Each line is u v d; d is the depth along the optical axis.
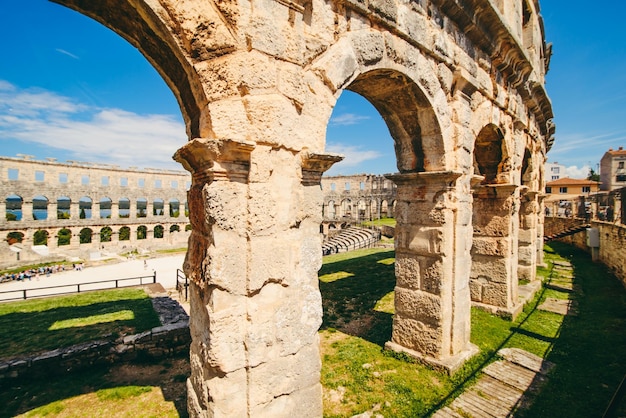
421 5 6.21
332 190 56.19
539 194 14.98
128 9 3.46
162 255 40.91
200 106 3.85
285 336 3.95
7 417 6.18
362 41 5.13
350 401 5.95
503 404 5.83
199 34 3.52
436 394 6.07
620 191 20.22
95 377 7.57
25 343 8.76
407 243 7.38
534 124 13.57
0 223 38.72
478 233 10.63
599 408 5.62
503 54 8.58
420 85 6.22
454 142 7.17
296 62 4.07
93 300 13.33
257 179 3.70
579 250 21.97
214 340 3.46
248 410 3.67
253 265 3.66
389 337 8.41
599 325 9.24
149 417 6.00
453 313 7.00
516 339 8.41
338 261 20.17
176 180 55.47
